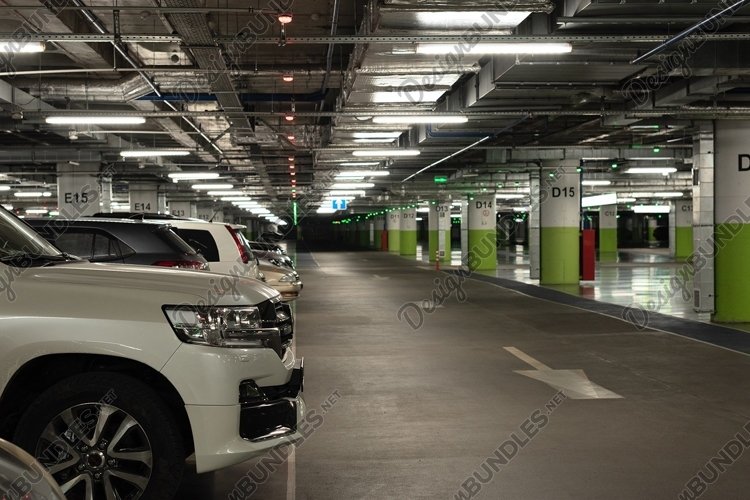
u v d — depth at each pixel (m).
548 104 14.72
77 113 14.76
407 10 8.37
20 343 4.32
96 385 4.41
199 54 10.84
